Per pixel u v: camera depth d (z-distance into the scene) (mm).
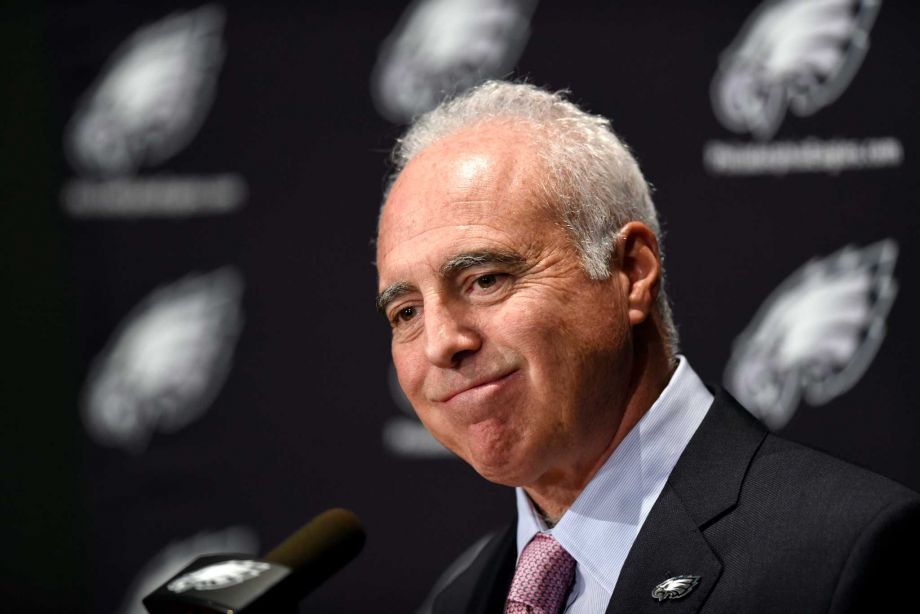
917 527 4070
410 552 11562
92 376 12391
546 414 4500
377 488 11664
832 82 10719
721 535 4402
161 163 12242
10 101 12484
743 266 10812
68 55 12445
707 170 10906
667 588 4309
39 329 12469
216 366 12062
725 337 10820
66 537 12406
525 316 4418
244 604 3957
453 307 4488
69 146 12453
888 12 10617
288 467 11852
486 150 4652
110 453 12344
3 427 12508
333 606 11641
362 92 11805
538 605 4742
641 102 11055
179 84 12211
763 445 4750
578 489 4941
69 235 12430
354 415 11750
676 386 4902
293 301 11898
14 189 12484
